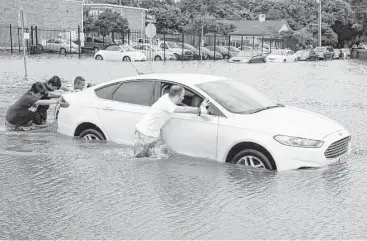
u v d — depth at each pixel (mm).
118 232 4996
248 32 73812
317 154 6965
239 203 5852
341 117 12742
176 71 27562
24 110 10062
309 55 52781
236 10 95250
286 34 75312
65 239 4832
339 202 5910
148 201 5926
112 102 8555
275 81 23234
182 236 4898
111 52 37656
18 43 46938
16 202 5887
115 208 5691
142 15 61562
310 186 6496
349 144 7770
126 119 8289
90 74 23969
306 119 7582
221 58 49188
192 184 6562
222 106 7508
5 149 8508
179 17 67625
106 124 8508
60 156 8008
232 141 7250
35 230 5051
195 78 8195
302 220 5336
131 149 8250
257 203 5855
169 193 6219
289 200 5969
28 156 8070
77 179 6828
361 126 11500
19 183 6637
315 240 4824
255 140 7074
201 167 7316
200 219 5352
